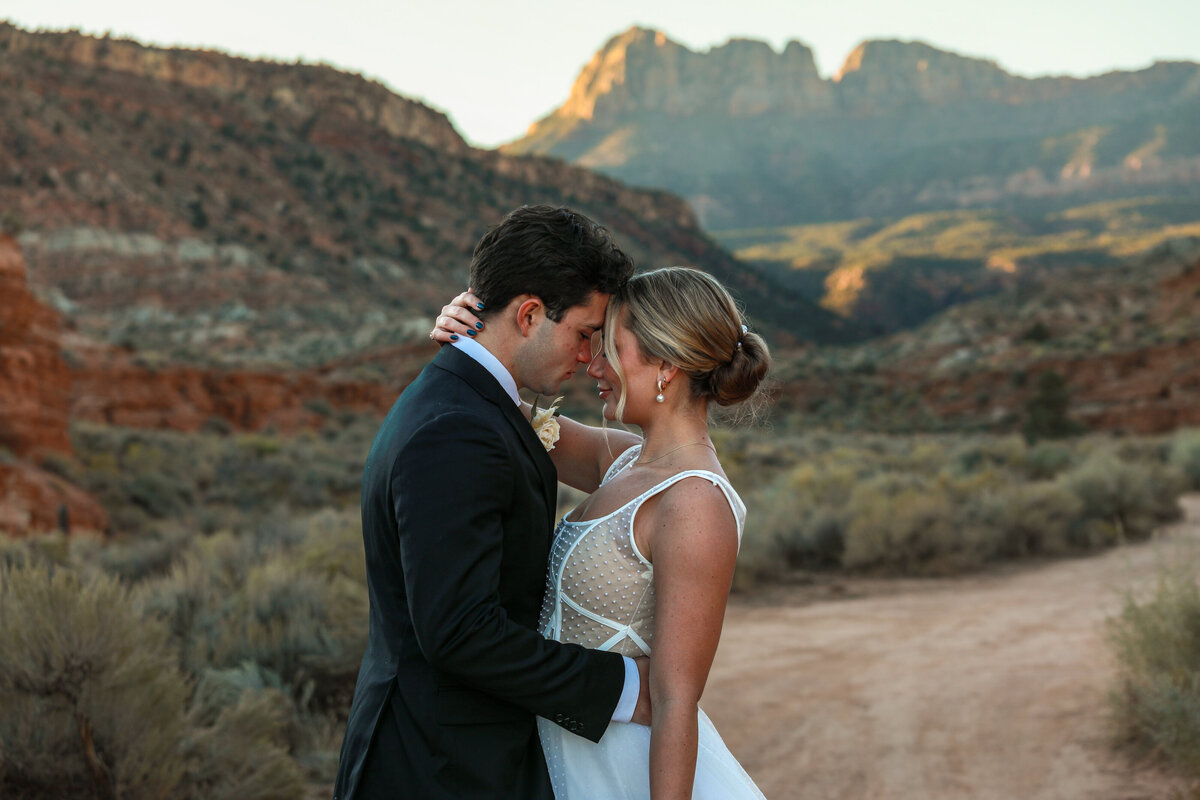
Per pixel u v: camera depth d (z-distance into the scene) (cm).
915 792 475
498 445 186
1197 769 439
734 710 643
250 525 1745
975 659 760
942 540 1315
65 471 1903
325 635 579
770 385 231
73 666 361
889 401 6806
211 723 461
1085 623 867
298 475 2523
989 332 8700
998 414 6169
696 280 212
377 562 196
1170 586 569
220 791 383
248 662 550
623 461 237
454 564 175
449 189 19288
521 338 202
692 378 214
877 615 1002
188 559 761
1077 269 10625
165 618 607
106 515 1745
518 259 197
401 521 180
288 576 672
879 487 1803
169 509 2003
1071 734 538
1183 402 5369
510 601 199
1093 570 1220
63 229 10281
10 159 10975
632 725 201
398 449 186
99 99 14725
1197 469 2348
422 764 185
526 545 197
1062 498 1562
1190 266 7688
